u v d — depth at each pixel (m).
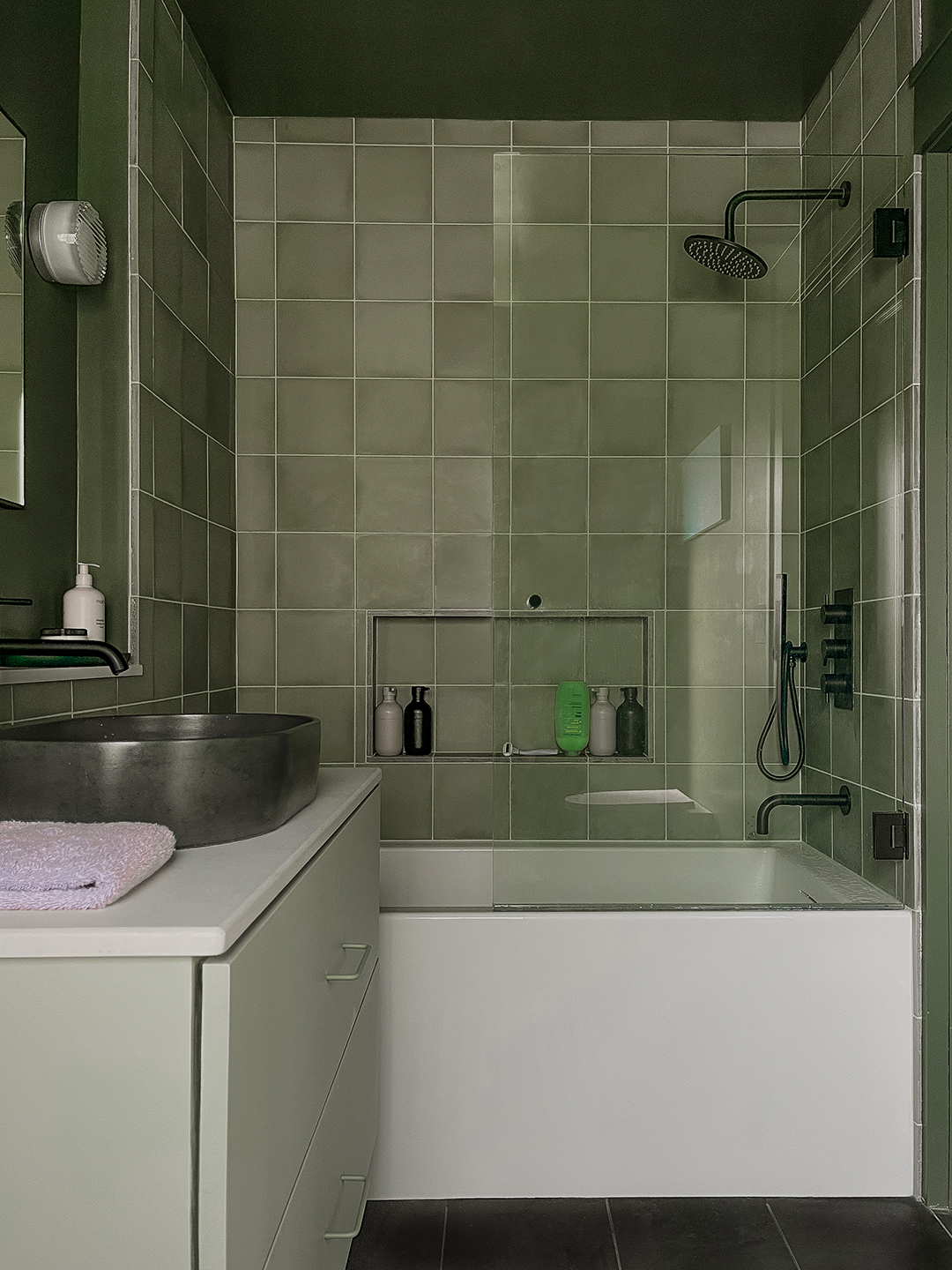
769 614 2.29
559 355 2.28
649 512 2.29
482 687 3.21
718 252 2.27
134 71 2.11
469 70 2.83
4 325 1.73
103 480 2.10
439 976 2.12
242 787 1.17
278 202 3.13
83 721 1.51
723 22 2.59
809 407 2.27
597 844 2.28
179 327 2.47
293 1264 1.11
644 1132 2.12
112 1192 0.81
